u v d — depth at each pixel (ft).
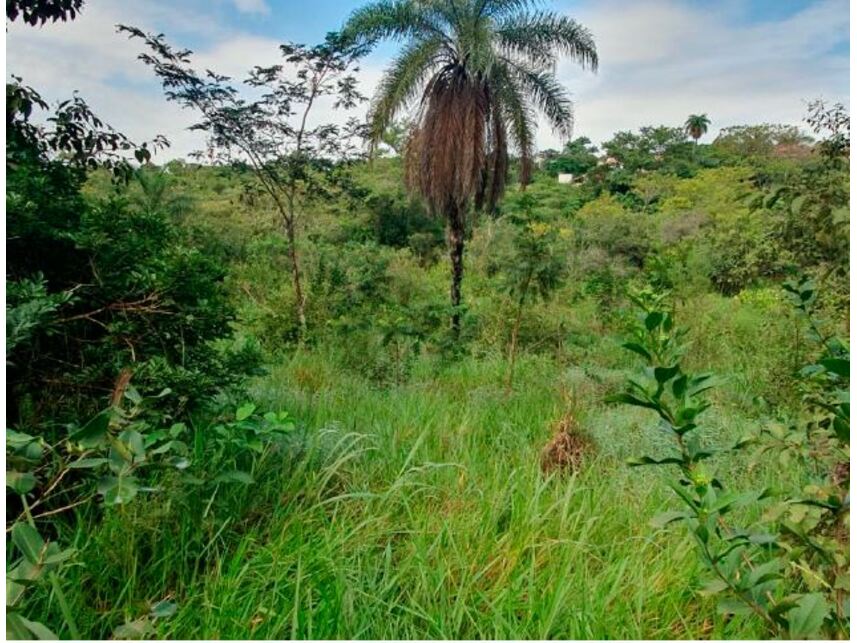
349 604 6.32
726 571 4.99
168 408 8.98
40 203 10.00
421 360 21.65
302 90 30.35
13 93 10.55
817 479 6.17
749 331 22.70
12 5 11.57
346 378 18.40
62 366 9.43
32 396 8.75
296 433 10.67
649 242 58.85
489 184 34.63
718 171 94.89
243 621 6.23
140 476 7.73
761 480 10.14
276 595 6.59
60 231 9.99
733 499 4.81
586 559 7.39
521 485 9.25
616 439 12.76
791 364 14.20
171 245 11.69
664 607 6.70
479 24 31.65
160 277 10.05
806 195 7.99
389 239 63.36
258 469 8.95
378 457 10.62
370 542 7.75
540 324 24.66
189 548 7.48
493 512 8.30
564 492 9.61
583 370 19.38
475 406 15.25
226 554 7.27
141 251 10.62
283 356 21.01
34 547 4.70
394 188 67.67
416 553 7.13
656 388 5.12
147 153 12.67
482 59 30.27
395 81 32.48
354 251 40.40
